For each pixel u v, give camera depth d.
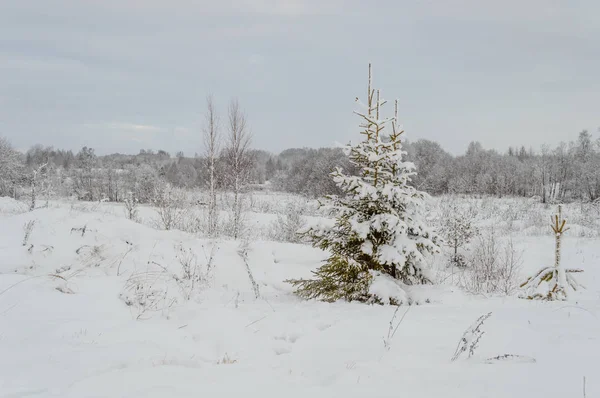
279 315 5.31
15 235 7.49
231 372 3.00
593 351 3.32
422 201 6.45
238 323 4.72
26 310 4.57
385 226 6.45
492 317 4.78
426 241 6.38
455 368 3.06
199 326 4.59
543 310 5.23
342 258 6.28
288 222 16.84
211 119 21.91
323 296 6.71
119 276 6.40
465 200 35.56
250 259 9.30
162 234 9.61
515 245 15.63
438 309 5.45
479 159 63.94
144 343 3.78
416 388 2.64
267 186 68.75
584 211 24.70
